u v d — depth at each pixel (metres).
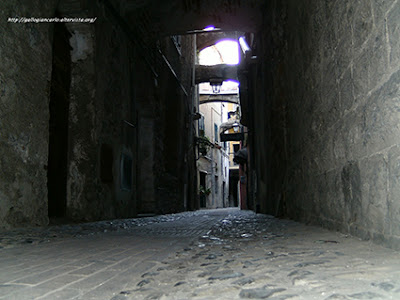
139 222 6.71
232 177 43.75
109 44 7.41
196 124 22.52
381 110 2.08
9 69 4.18
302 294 1.25
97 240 3.59
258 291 1.32
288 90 5.77
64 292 1.54
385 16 2.01
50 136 7.07
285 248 2.43
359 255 1.90
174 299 1.34
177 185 14.74
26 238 3.43
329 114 3.26
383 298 1.14
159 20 9.96
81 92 6.51
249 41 13.52
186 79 17.64
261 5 9.12
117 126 7.76
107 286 1.64
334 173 3.12
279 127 6.66
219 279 1.58
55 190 7.18
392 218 1.96
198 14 9.72
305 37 4.32
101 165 6.72
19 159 4.29
